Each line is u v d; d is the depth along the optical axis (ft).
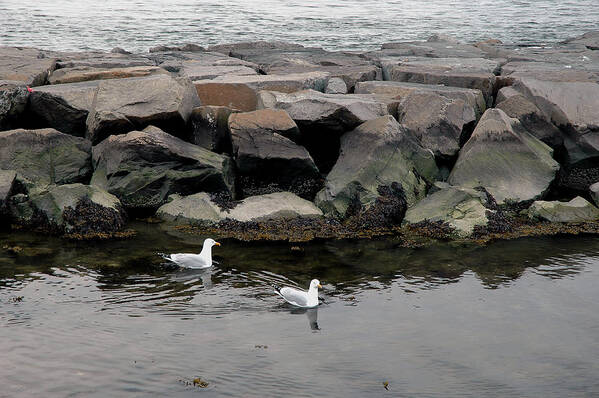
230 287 48.01
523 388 35.86
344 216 63.31
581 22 187.11
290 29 168.86
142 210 64.54
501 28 175.01
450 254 55.42
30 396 32.78
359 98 75.72
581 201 65.67
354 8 215.10
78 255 53.16
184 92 71.41
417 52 112.16
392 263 53.26
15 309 42.70
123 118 67.87
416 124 73.20
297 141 69.51
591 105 76.18
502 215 62.34
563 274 51.37
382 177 65.36
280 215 62.34
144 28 165.89
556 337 41.68
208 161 65.87
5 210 59.72
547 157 70.59
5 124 71.92
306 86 81.05
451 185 67.62
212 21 180.55
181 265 51.01
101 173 66.03
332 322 42.98
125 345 38.65
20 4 202.69
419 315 44.27
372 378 36.37
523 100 76.89
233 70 88.94
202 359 37.50
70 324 40.98
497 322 43.50
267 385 35.09
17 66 86.79
